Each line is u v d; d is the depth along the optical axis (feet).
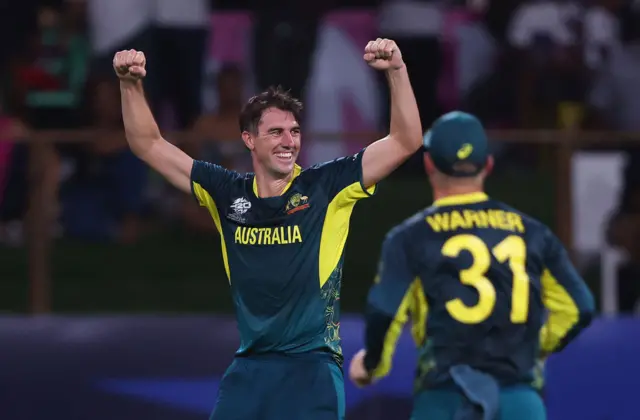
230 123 89.66
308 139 71.31
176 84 98.89
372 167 43.73
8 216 87.86
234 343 65.82
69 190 87.61
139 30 97.86
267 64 98.78
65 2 101.40
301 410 42.83
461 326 45.42
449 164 47.16
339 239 44.06
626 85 99.81
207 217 89.04
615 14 107.55
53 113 96.53
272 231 43.57
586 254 74.90
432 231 46.52
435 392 45.47
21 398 65.46
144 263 85.87
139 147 46.62
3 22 100.99
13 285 81.56
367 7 103.81
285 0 99.25
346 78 98.84
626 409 64.18
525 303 45.73
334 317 44.11
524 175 96.27
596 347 64.49
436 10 106.42
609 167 74.23
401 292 45.93
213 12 100.07
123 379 65.57
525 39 107.04
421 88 106.93
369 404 63.46
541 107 105.29
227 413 43.39
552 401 64.03
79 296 81.71
